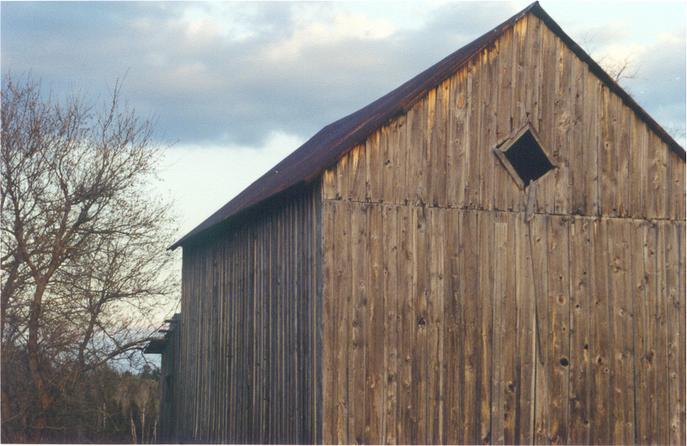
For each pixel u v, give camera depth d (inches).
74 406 1099.3
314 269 714.8
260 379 816.3
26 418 1080.2
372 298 709.3
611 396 781.3
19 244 1059.9
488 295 747.4
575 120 796.0
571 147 792.3
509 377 746.8
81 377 1106.1
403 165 730.2
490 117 764.0
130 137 1154.0
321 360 693.3
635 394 790.5
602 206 798.5
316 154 840.9
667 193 824.3
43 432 1081.4
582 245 786.8
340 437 687.7
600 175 800.3
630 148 813.9
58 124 1122.0
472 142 755.4
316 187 717.3
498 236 757.3
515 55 777.6
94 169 1127.0
